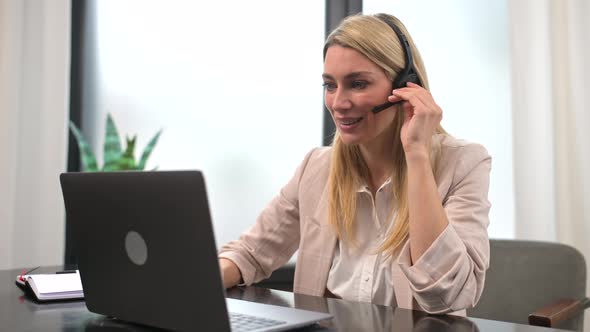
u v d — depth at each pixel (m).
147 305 0.89
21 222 2.71
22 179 2.72
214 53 3.02
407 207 1.40
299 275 1.54
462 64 2.86
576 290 1.63
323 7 3.00
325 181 1.58
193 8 3.01
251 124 3.01
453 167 1.39
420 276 1.13
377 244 1.47
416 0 2.90
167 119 3.01
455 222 1.25
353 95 1.38
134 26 3.00
